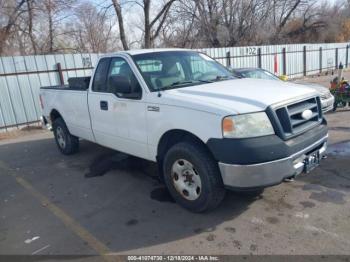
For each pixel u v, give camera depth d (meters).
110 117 4.68
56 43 22.88
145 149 4.21
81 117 5.47
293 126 3.42
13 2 18.86
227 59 16.61
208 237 3.28
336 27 37.91
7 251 3.28
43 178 5.36
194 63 4.74
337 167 4.82
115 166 5.62
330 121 7.93
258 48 18.31
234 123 3.14
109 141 4.92
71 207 4.20
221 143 3.18
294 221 3.45
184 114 3.51
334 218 3.44
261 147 3.11
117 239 3.37
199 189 3.58
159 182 4.81
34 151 7.17
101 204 4.21
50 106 6.50
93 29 24.89
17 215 4.09
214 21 27.33
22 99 9.92
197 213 3.75
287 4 32.81
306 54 22.41
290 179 3.42
